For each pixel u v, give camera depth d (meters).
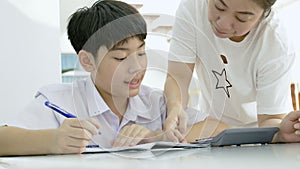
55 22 1.80
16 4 1.75
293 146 0.89
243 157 0.62
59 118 1.01
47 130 0.90
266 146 0.91
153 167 0.51
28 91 1.76
